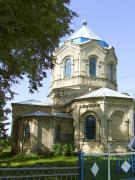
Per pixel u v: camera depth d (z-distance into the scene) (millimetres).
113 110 39500
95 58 47500
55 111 46188
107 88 44250
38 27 15273
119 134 39375
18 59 19469
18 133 43719
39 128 40875
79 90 46062
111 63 49281
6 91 22578
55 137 41000
